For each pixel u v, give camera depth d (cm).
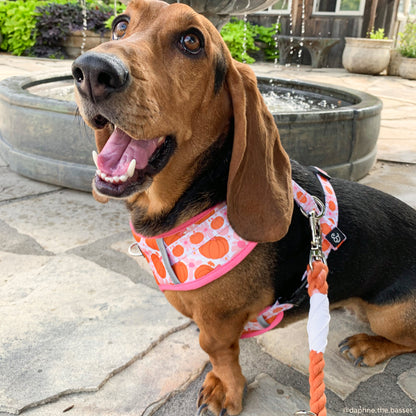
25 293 71
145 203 49
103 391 54
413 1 433
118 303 70
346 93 147
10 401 51
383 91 273
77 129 105
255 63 390
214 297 48
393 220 56
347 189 56
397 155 154
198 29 42
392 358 62
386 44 341
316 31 398
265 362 60
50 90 150
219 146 47
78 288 73
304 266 50
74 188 111
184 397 54
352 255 51
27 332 62
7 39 345
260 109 45
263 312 51
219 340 51
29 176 117
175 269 48
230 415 52
